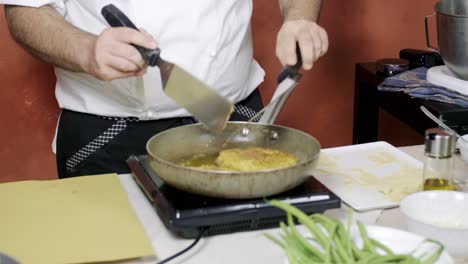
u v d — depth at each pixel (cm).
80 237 109
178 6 154
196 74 160
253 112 177
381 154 147
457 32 171
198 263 104
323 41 145
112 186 131
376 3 243
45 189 129
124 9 152
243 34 166
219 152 129
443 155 123
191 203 111
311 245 94
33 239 109
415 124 183
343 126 253
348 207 123
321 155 146
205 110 113
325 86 247
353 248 94
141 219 118
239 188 108
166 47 157
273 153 123
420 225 104
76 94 163
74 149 169
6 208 120
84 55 134
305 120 249
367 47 248
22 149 227
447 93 178
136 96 157
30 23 147
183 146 127
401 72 209
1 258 85
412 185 131
